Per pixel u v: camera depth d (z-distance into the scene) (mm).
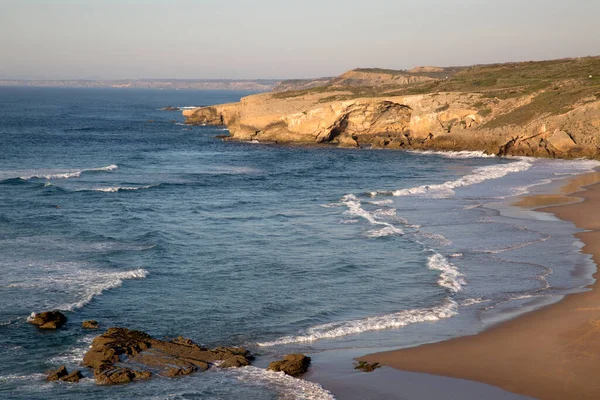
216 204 39469
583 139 61969
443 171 55438
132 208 37250
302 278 23594
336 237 29938
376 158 66125
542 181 47281
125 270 24328
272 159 65812
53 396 14391
